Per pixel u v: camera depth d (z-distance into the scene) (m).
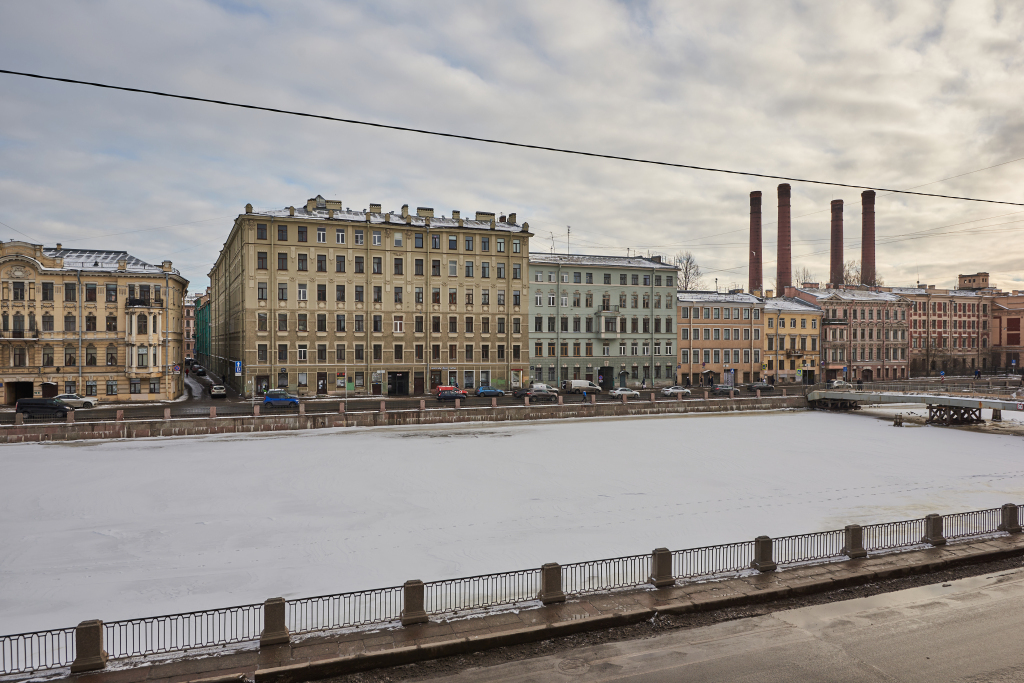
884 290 106.69
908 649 12.74
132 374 60.16
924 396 55.06
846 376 96.19
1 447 39.00
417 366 69.62
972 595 15.70
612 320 80.44
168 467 33.09
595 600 14.92
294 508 25.30
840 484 29.81
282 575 18.11
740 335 88.38
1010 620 14.17
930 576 17.12
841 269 116.06
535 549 20.27
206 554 19.95
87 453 37.19
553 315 77.44
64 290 59.00
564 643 13.23
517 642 13.18
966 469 33.91
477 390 68.88
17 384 58.56
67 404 52.78
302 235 64.81
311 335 65.06
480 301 72.69
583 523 23.25
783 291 103.06
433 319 70.38
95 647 11.82
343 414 48.12
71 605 16.08
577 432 47.44
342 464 34.12
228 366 79.50
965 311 109.56
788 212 112.69
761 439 44.59
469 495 27.44
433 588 16.42
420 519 23.81
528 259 75.25
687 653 12.70
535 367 76.38
